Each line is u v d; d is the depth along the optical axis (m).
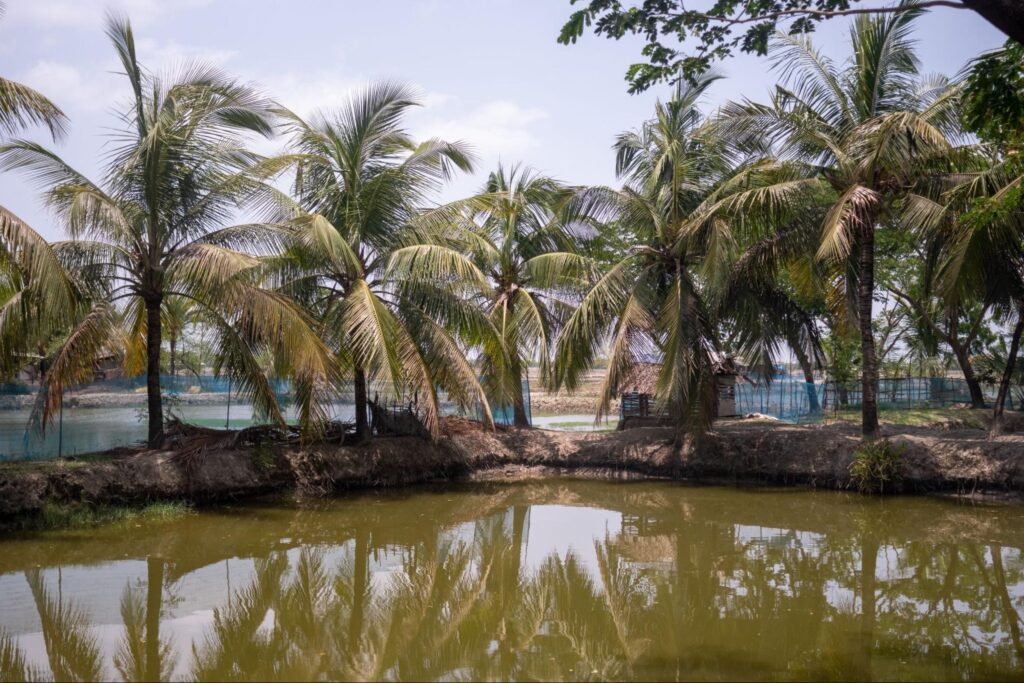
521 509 16.16
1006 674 7.54
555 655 8.24
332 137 17.41
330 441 18.48
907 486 16.83
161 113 14.74
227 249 14.00
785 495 17.06
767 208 16.77
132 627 8.99
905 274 27.86
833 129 17.11
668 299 18.09
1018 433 18.27
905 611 9.55
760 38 6.89
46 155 13.94
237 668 7.84
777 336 20.30
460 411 20.44
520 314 20.62
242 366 15.30
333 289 17.45
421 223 17.67
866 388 17.94
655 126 20.42
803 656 8.11
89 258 14.40
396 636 8.88
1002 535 13.42
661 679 7.52
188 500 15.24
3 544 12.41
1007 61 7.61
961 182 16.06
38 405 14.31
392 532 14.04
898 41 16.53
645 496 17.41
